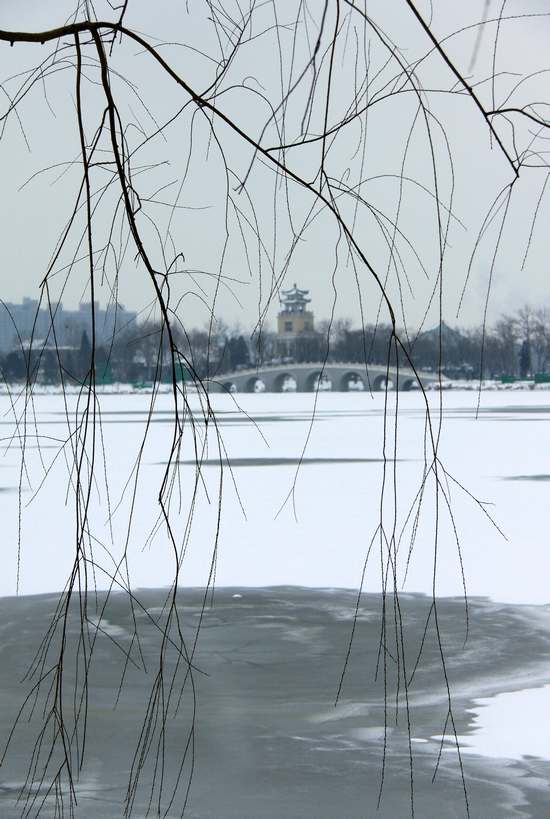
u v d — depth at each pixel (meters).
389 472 38.00
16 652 11.80
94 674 10.85
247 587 16.09
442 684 10.53
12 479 36.72
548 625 13.18
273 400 163.75
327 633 12.91
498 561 18.52
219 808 7.11
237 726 9.11
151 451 50.72
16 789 7.37
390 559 3.72
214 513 26.59
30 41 3.30
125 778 7.67
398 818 6.88
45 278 3.40
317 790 7.47
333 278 3.50
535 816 6.90
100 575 17.25
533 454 48.03
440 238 3.44
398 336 3.52
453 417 90.50
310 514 26.08
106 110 3.30
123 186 3.28
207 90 3.35
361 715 9.44
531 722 9.14
